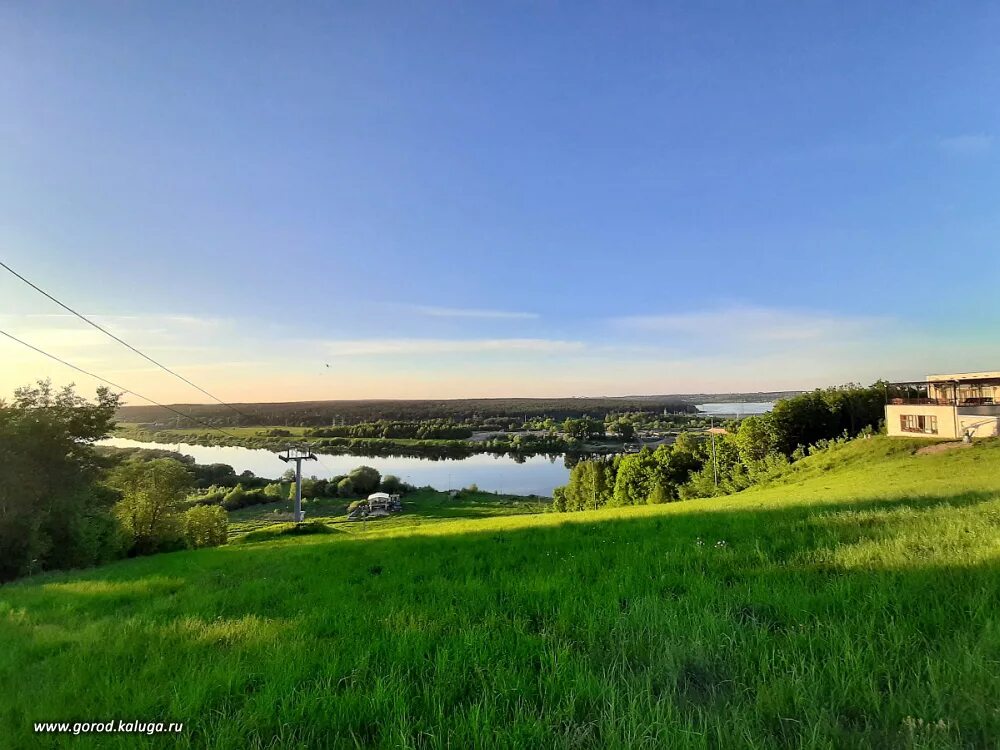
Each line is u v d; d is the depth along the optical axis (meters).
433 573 9.52
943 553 6.49
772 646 4.01
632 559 8.36
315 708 3.67
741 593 5.53
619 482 89.88
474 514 98.00
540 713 3.34
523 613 5.78
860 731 2.86
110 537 33.31
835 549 7.52
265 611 7.50
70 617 8.61
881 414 66.88
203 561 19.59
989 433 39.47
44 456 28.14
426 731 3.21
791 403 68.94
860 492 21.75
